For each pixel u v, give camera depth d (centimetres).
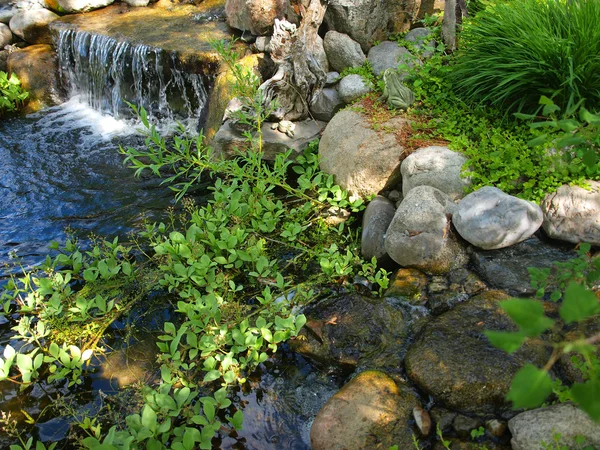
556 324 394
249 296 503
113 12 939
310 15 656
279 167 604
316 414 402
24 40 947
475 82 584
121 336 477
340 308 461
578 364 345
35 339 464
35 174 718
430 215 477
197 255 511
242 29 779
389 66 676
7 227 624
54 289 498
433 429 358
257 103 596
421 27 735
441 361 383
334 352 430
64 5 930
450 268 475
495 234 462
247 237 556
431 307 449
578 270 374
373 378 385
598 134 304
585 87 526
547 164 488
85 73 879
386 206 547
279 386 423
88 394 427
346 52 685
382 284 481
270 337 427
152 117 830
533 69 529
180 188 673
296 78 649
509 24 569
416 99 615
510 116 568
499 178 510
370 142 572
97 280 526
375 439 354
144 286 514
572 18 553
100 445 330
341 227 553
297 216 586
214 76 745
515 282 443
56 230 616
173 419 396
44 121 855
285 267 533
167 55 767
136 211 639
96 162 741
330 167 602
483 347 388
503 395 359
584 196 462
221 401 386
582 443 315
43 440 396
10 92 876
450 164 519
